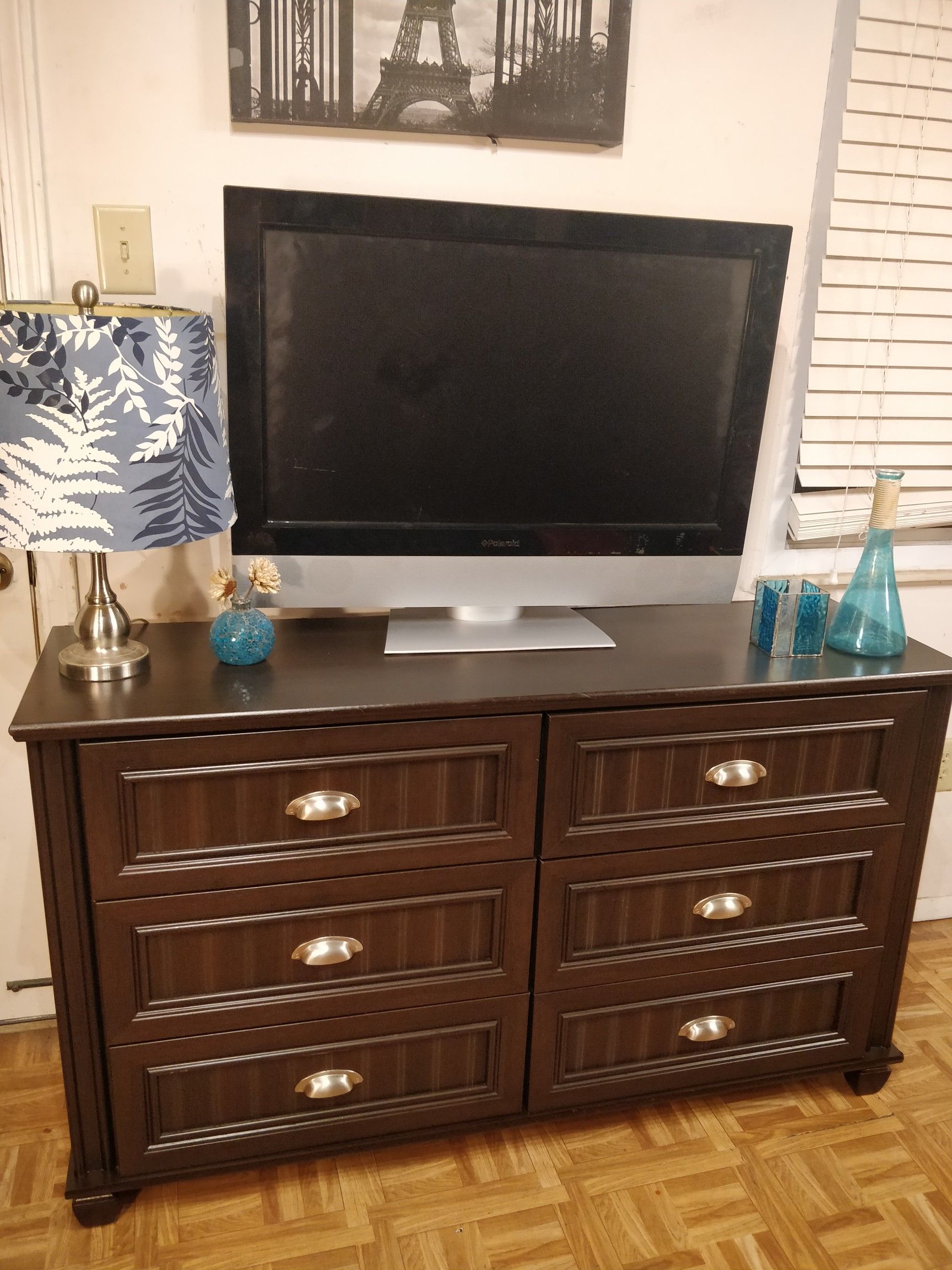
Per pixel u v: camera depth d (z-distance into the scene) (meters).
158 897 1.29
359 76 1.46
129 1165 1.39
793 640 1.51
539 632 1.57
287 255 1.35
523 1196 1.47
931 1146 1.59
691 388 1.54
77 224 1.46
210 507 1.26
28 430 1.12
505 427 1.49
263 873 1.32
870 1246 1.41
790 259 1.71
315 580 1.51
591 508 1.57
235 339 1.37
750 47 1.60
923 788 1.56
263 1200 1.46
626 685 1.37
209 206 1.49
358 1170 1.52
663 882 1.48
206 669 1.39
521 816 1.38
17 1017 1.81
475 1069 1.50
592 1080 1.55
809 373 1.75
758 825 1.49
